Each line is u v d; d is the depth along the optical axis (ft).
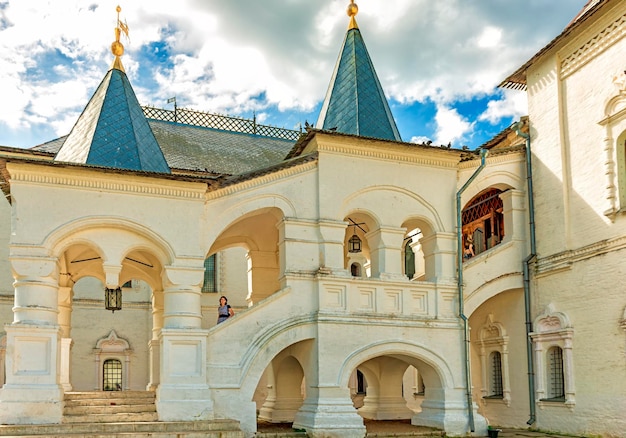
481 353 73.41
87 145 58.39
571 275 62.90
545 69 68.23
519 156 70.33
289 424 65.72
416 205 65.51
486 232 78.28
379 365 73.92
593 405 59.11
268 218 69.72
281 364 70.13
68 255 64.75
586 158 62.64
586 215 62.18
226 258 99.71
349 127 70.85
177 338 55.16
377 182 64.34
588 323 60.44
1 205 85.25
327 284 60.70
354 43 76.48
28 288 52.44
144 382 93.45
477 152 68.18
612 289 58.29
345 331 60.23
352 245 71.00
